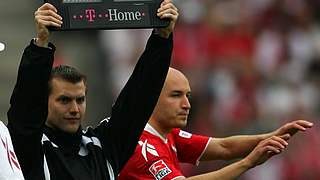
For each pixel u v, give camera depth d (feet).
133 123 54.95
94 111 123.75
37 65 49.67
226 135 119.34
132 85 54.85
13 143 50.37
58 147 52.39
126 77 124.77
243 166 55.47
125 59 125.39
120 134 54.90
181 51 127.54
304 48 136.87
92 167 52.90
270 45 134.00
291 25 138.51
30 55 49.70
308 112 127.24
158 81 54.54
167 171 58.95
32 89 50.01
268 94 126.82
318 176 115.34
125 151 55.11
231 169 55.72
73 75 52.65
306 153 115.75
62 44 129.90
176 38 129.08
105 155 53.93
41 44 49.62
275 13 138.51
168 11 50.26
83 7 49.11
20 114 50.34
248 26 134.21
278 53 134.10
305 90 130.11
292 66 133.59
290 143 115.55
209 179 56.13
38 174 50.96
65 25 48.85
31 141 50.37
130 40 125.80
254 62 130.31
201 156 62.80
